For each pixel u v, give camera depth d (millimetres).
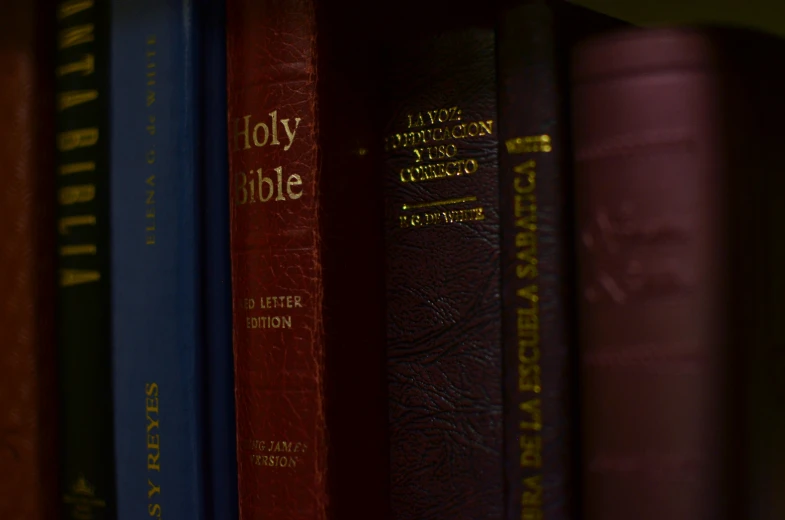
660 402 520
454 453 575
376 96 591
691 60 521
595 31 568
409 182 588
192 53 568
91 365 580
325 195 562
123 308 574
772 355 533
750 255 524
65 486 585
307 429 558
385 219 590
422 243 584
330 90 567
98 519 577
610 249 528
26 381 586
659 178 521
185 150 567
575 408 543
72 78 586
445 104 583
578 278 537
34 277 587
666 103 522
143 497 569
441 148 582
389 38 600
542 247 544
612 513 525
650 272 522
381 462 581
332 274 563
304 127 561
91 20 583
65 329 585
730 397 518
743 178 523
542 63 546
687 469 518
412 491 582
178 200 567
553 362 542
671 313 520
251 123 570
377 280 584
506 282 550
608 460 527
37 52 591
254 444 566
